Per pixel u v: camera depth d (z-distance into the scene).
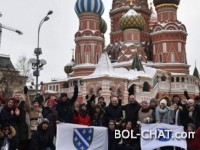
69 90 70.81
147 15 86.12
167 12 77.62
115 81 57.06
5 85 60.06
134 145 13.88
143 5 86.94
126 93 57.81
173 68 73.75
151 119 14.48
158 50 75.94
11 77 62.81
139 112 14.73
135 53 66.81
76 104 15.76
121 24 76.81
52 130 13.30
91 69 73.69
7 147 12.35
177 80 72.44
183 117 14.79
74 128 13.73
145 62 74.25
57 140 13.55
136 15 75.94
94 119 15.49
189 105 14.70
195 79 75.88
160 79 69.75
